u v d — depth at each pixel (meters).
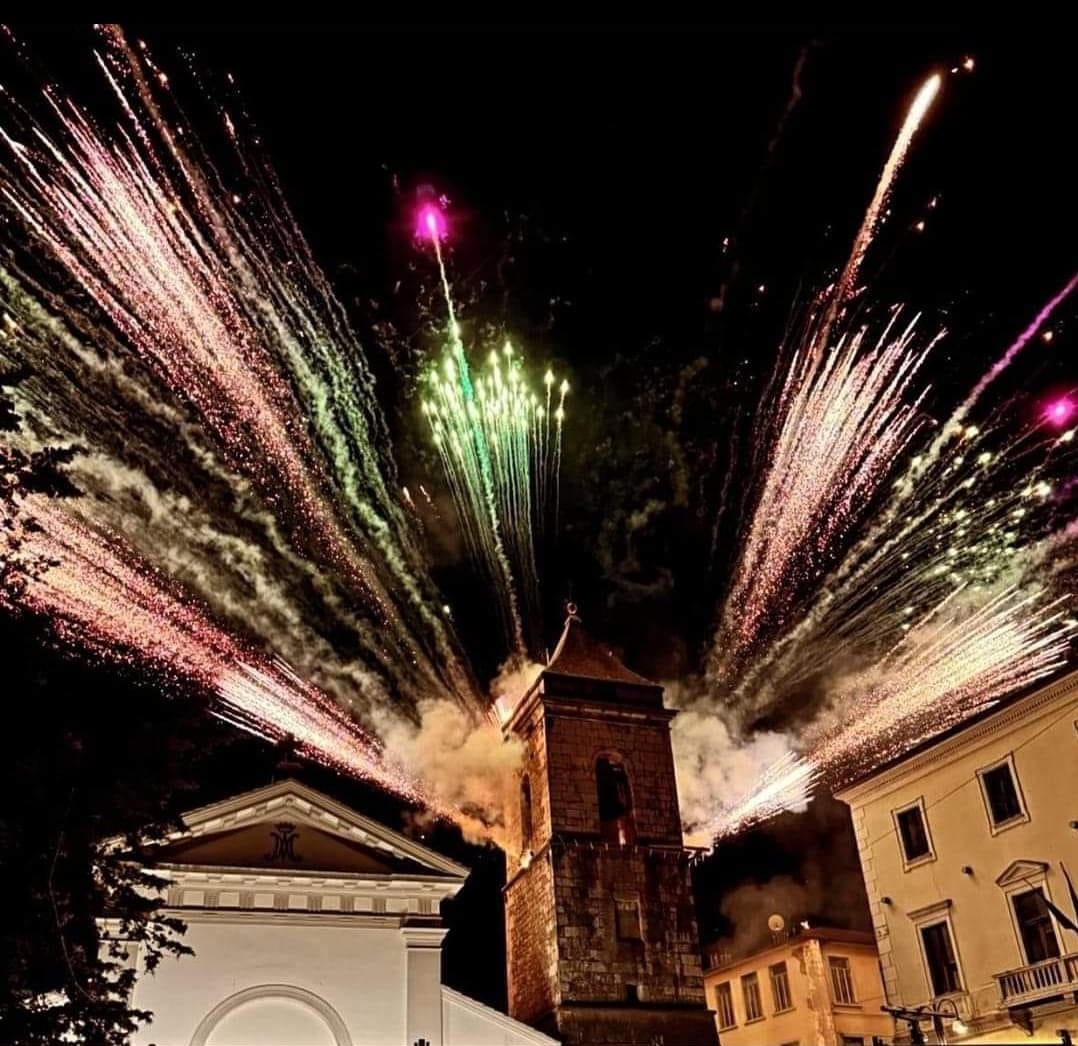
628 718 35.00
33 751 18.70
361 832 28.23
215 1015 25.00
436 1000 26.38
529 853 34.25
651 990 30.38
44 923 18.17
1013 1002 29.41
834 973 41.50
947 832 33.19
